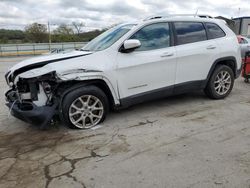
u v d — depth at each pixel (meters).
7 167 3.21
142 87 4.65
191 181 2.80
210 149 3.48
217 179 2.82
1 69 13.16
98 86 4.41
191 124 4.37
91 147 3.66
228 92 5.84
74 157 3.40
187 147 3.55
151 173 2.97
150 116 4.80
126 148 3.59
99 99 4.29
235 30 24.00
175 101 5.68
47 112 3.94
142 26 4.66
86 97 4.20
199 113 4.89
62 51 5.34
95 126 4.39
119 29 4.89
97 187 2.76
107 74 4.23
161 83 4.84
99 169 3.10
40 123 3.96
